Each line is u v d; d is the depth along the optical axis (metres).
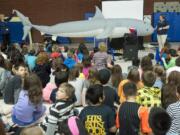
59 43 20.30
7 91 6.54
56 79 5.73
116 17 19.02
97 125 4.06
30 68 9.80
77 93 6.57
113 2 18.92
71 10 21.06
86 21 16.88
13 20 20.08
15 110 4.62
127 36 14.41
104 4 19.02
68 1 21.02
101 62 9.87
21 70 6.75
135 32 14.63
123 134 4.33
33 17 21.09
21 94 4.70
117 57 15.59
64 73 5.79
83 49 11.51
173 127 3.88
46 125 4.41
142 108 4.25
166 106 4.26
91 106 4.17
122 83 5.44
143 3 19.83
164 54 10.11
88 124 4.08
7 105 6.46
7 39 18.94
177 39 20.45
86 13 20.81
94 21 16.64
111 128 4.14
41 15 21.11
